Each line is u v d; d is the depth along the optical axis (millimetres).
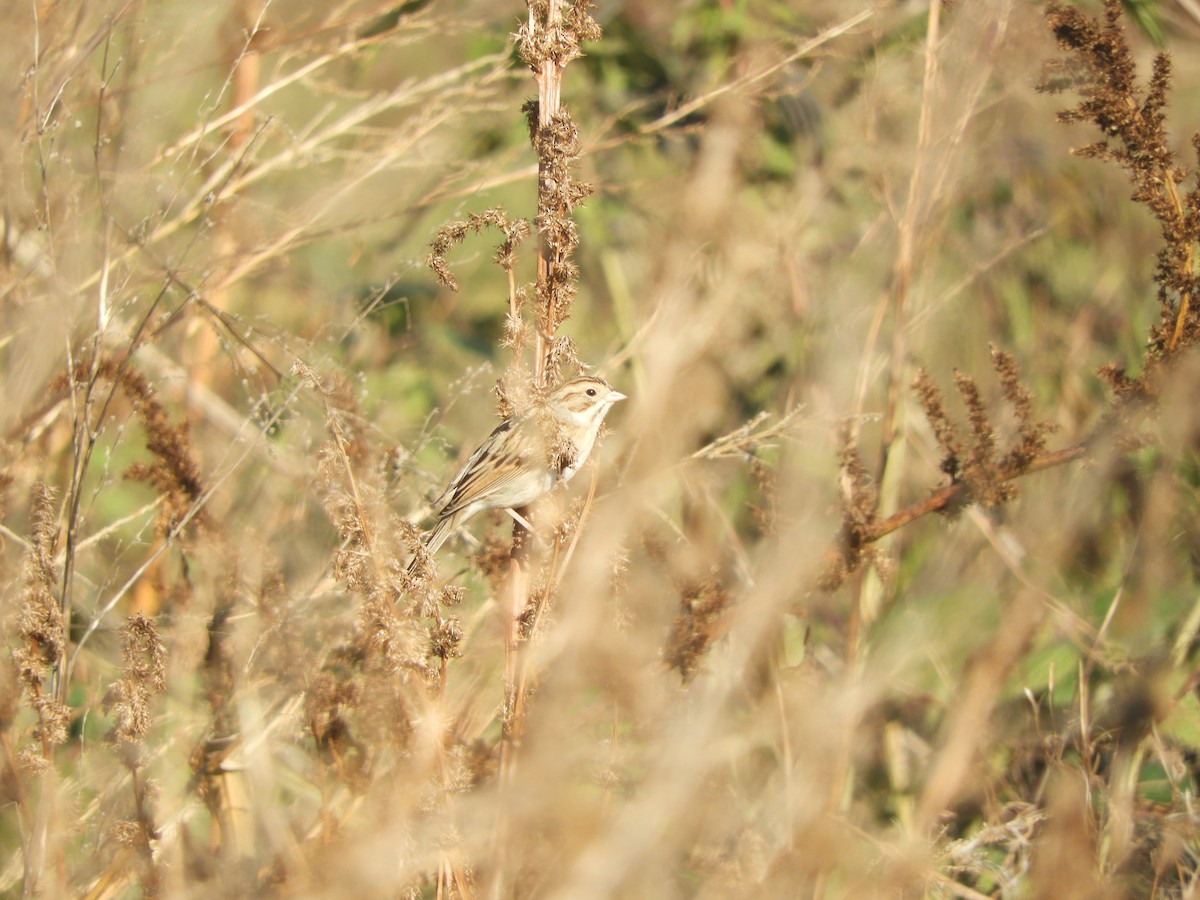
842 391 10438
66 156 10375
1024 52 11047
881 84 12227
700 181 12109
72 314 9336
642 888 7504
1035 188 13812
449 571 11312
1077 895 8289
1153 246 13844
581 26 8070
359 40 13188
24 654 8219
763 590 8828
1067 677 10711
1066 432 12477
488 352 13609
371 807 8555
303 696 9375
